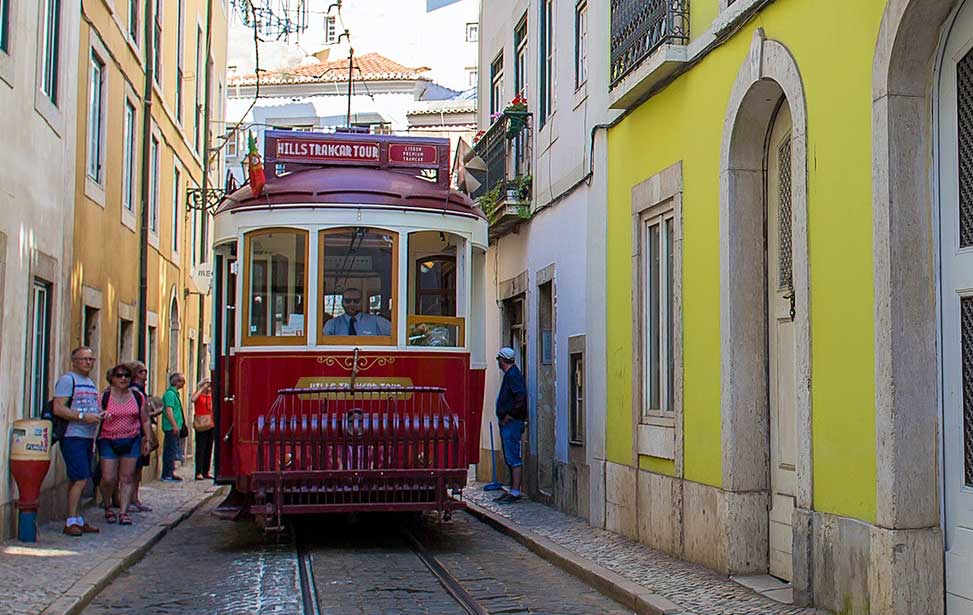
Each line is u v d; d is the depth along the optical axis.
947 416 6.65
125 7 16.75
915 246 6.75
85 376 11.92
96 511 14.48
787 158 8.79
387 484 10.73
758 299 9.12
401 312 11.38
